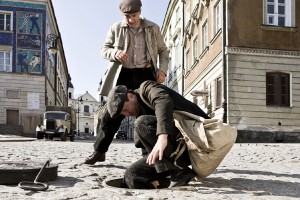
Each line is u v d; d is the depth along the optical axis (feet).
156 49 16.20
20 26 115.85
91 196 10.25
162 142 9.76
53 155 24.63
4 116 113.29
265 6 63.26
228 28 62.44
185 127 11.27
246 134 61.16
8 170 11.82
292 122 62.64
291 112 62.80
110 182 12.73
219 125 11.08
